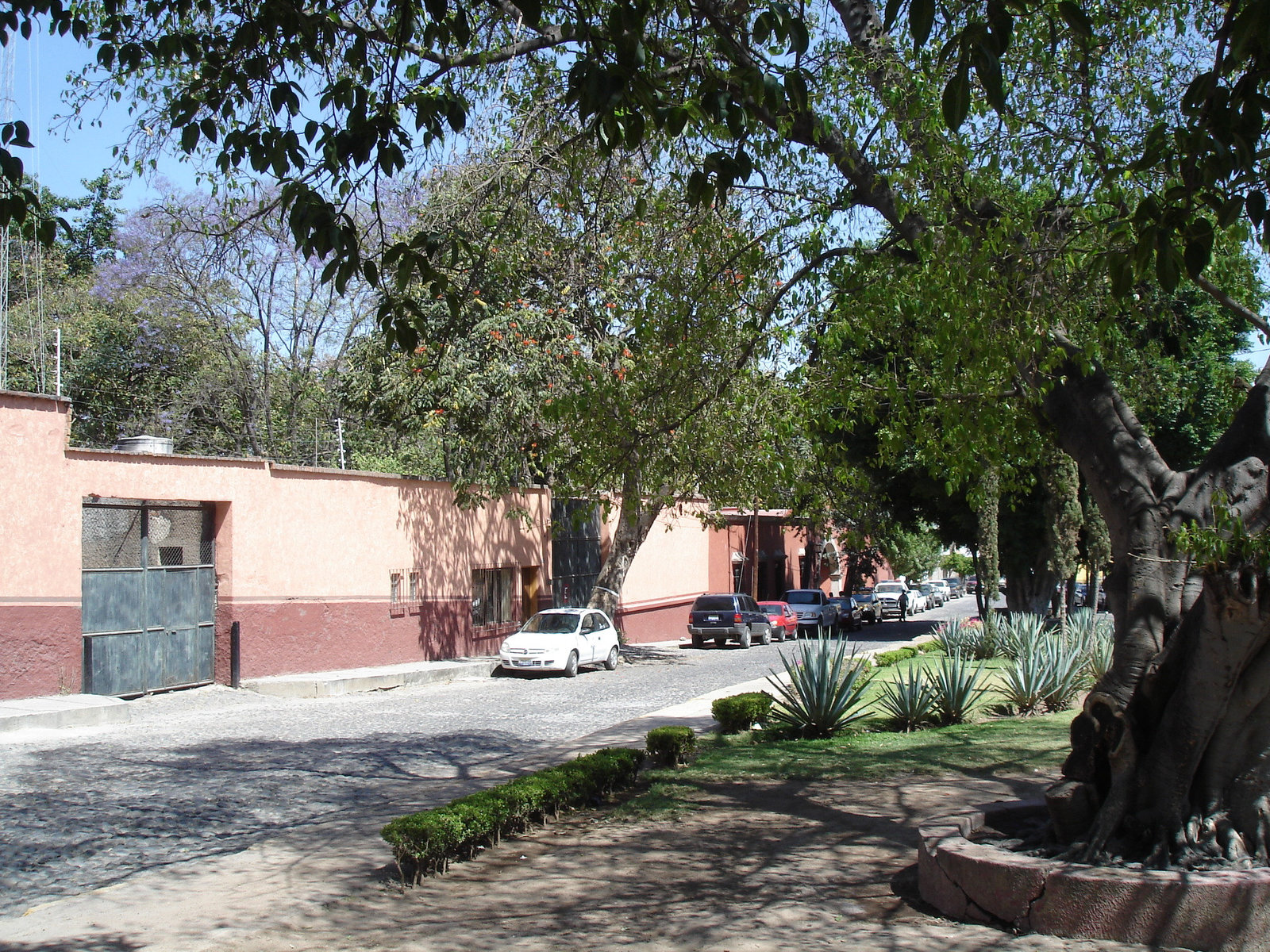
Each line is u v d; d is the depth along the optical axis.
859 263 9.12
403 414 22.84
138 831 8.71
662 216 10.13
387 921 6.41
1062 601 25.67
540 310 19.03
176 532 17.86
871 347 10.95
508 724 15.29
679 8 8.34
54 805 9.45
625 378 10.12
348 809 9.67
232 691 18.06
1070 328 9.09
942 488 27.08
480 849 8.07
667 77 7.98
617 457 9.73
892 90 8.69
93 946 5.99
